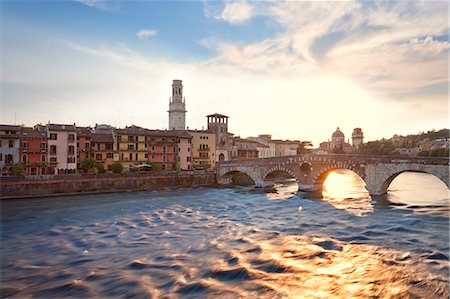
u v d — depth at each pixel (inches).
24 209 2110.0
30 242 1403.8
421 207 2082.9
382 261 1109.1
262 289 915.4
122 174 3058.6
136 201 2440.9
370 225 1611.7
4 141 2871.6
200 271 1044.5
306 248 1259.8
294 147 6392.7
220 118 4699.8
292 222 1740.9
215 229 1598.2
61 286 957.2
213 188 3339.1
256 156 5403.5
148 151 3754.9
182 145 4055.1
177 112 4869.6
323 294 882.8
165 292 907.4
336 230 1537.9
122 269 1075.3
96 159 3435.0
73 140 3171.8
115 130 3617.1
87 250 1286.9
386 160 2470.5
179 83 4926.2
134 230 1590.8
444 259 1111.0
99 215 1935.3
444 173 2159.2
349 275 1002.1
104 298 880.3
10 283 984.3
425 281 943.0
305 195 2775.6
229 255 1186.0
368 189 2576.3
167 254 1214.9
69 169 3132.4
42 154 3014.3
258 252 1216.8
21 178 2556.6
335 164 2790.4
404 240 1338.6
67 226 1674.5
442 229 1508.4
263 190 3161.9
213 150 4448.8
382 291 893.2
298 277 992.9
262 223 1727.4
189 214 1979.6
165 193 2913.4
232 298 865.5
